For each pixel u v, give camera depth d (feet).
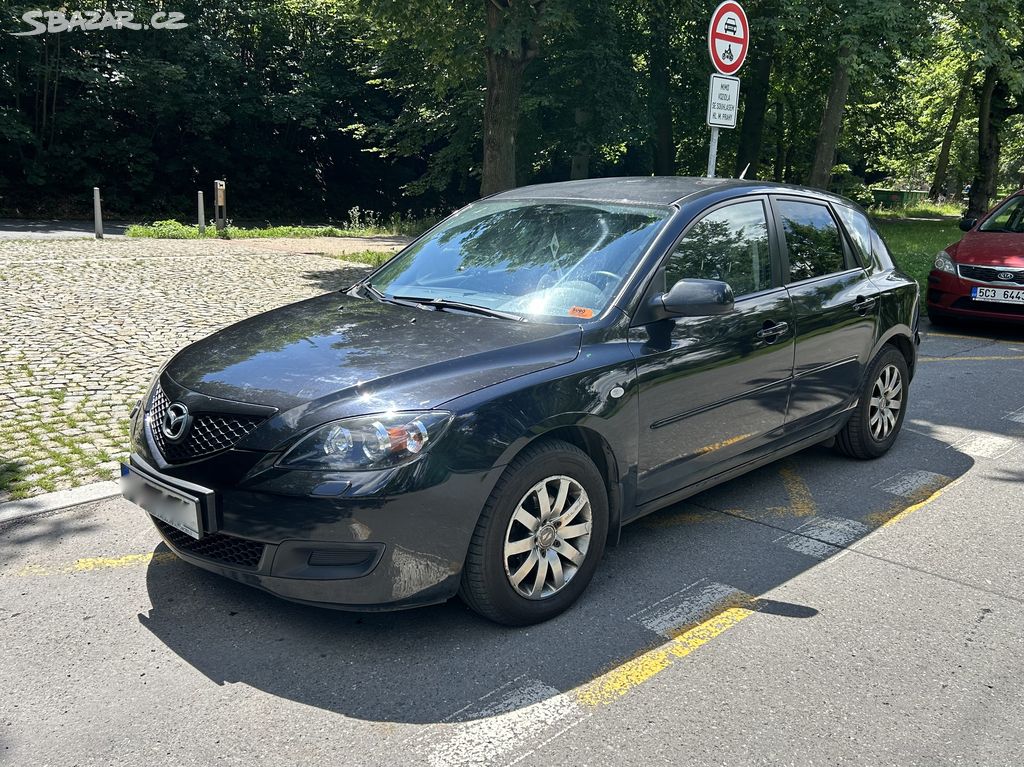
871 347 16.88
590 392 11.14
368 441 9.61
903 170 194.18
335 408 9.88
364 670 10.00
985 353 28.81
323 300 14.07
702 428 13.12
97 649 10.34
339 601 9.82
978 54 52.70
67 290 32.58
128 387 20.56
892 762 8.51
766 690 9.74
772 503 15.60
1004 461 18.03
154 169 97.40
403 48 74.54
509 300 12.64
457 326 11.84
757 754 8.59
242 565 10.14
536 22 44.24
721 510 15.25
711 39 22.89
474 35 46.55
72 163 89.10
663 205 13.53
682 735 8.89
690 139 98.53
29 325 26.45
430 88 79.71
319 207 112.27
